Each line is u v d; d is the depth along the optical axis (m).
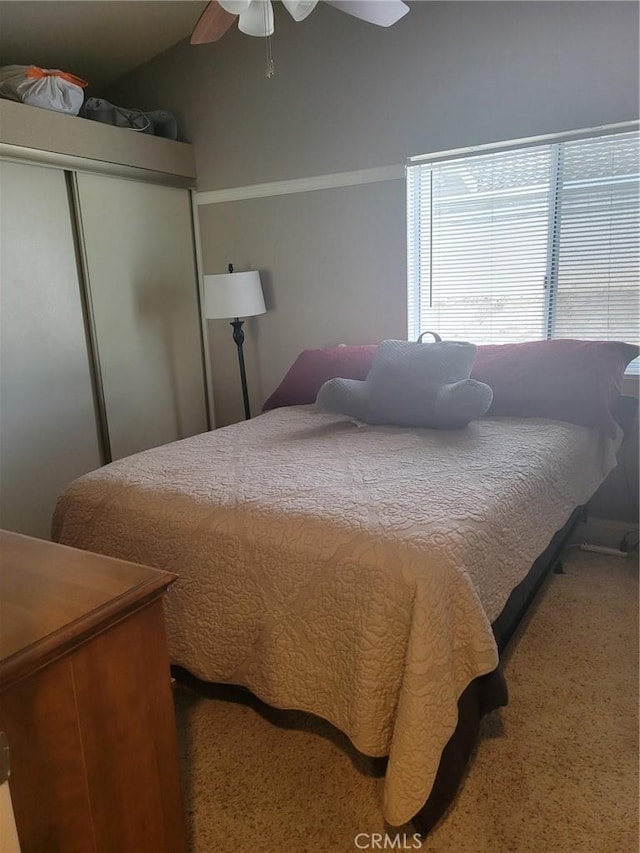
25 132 2.85
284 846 1.42
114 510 1.89
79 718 0.99
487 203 3.04
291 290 3.64
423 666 1.33
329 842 1.42
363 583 1.44
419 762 1.31
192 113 3.71
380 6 2.03
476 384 2.40
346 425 2.64
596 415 2.50
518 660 2.06
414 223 3.26
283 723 1.81
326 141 3.34
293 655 1.57
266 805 1.53
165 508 1.81
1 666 0.84
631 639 2.16
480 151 2.97
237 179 3.66
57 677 0.95
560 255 2.91
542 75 2.75
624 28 2.56
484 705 1.51
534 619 2.30
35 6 2.83
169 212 3.70
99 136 3.19
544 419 2.57
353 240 3.38
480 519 1.58
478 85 2.90
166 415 3.80
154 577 1.10
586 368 2.54
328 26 3.21
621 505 2.89
